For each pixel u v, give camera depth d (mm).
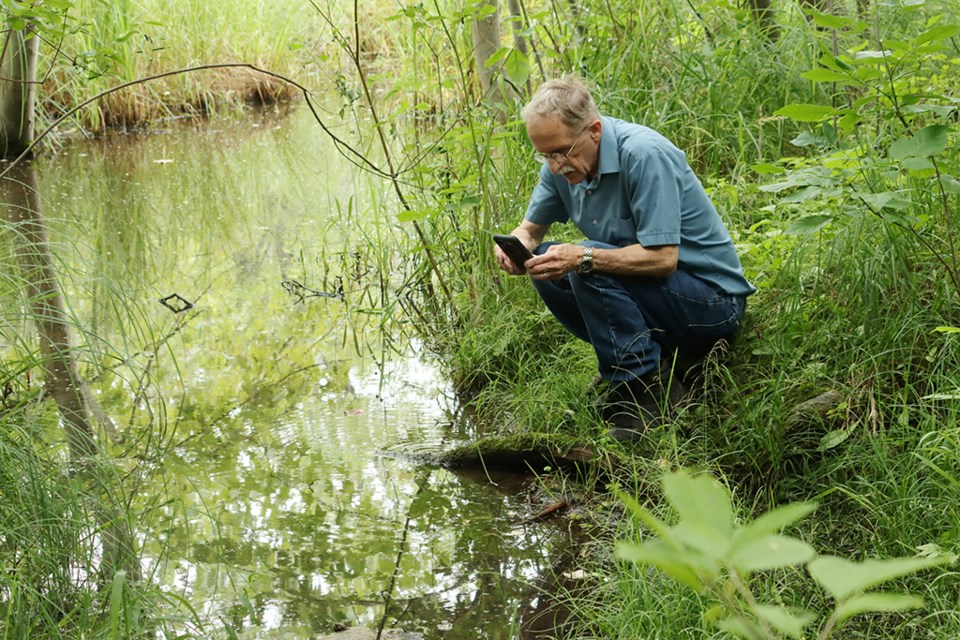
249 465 3783
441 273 5207
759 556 553
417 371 4676
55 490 2764
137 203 7559
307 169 8516
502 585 2947
